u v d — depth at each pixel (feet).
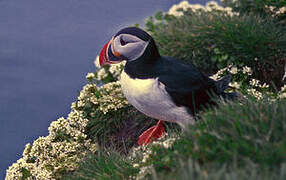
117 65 31.14
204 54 30.32
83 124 26.63
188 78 19.22
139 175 15.80
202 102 19.74
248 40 29.35
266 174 11.56
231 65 28.12
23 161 24.91
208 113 16.42
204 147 13.85
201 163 13.75
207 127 15.02
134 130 27.20
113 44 19.69
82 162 22.21
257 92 24.16
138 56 18.92
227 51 29.27
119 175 17.84
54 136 25.90
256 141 12.98
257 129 13.60
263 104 16.52
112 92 28.45
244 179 11.57
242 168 12.42
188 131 15.03
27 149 25.84
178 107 19.03
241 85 26.53
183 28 33.04
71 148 24.57
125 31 19.22
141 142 23.24
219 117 15.19
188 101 19.03
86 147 25.58
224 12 34.83
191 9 37.73
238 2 38.04
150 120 27.09
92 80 31.01
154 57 19.21
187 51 30.78
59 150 24.61
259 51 29.12
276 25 33.86
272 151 12.62
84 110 28.48
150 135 22.67
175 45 31.30
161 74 18.80
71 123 26.73
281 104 16.37
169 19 36.09
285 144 12.60
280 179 11.12
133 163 18.83
